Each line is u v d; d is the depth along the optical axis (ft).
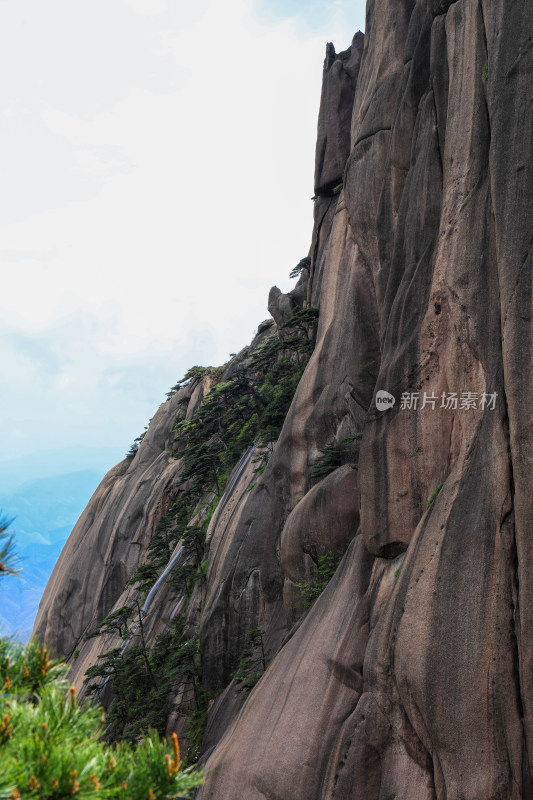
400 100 79.61
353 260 95.81
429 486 59.77
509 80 48.67
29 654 18.67
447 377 58.44
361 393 87.71
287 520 92.27
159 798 17.02
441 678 46.80
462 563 47.73
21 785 14.96
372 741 54.90
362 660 62.23
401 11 89.92
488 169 55.42
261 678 75.10
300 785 59.26
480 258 53.98
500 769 43.09
